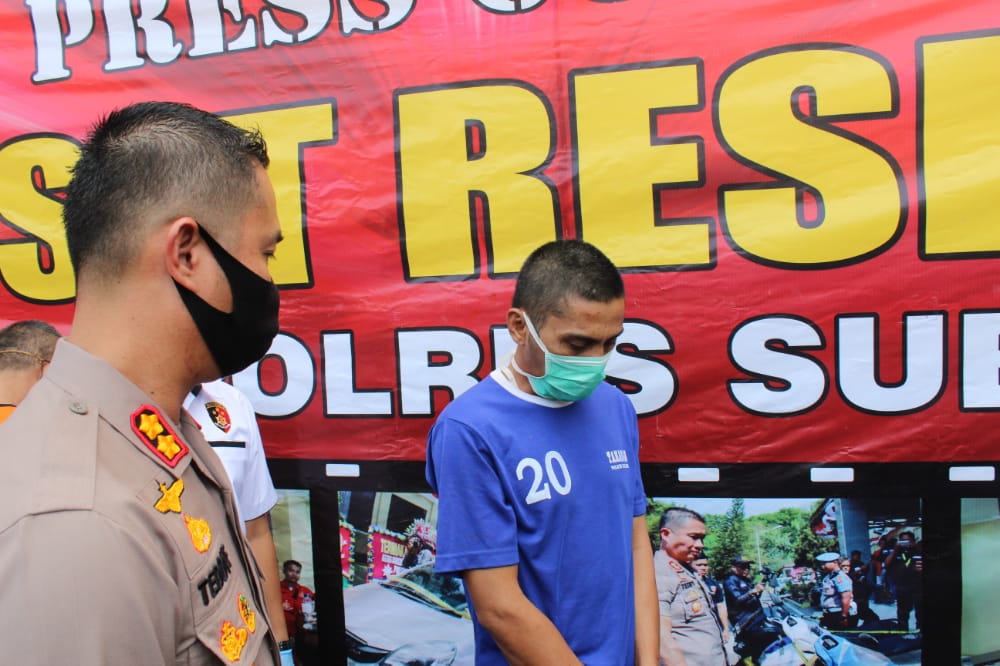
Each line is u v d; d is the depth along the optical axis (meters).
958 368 1.53
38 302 1.91
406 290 1.75
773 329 1.60
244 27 1.78
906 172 1.53
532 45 1.66
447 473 1.13
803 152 1.56
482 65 1.68
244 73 1.79
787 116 1.56
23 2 1.86
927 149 1.52
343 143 1.75
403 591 1.79
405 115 1.72
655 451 1.66
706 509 1.65
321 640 1.84
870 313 1.56
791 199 1.57
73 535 0.58
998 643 1.55
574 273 1.10
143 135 0.72
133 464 0.68
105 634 0.58
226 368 0.80
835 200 1.56
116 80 1.84
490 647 1.19
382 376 1.77
